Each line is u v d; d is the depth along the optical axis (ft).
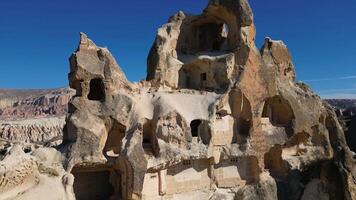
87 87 100.89
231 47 127.13
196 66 127.85
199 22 138.51
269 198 113.09
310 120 127.24
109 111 100.78
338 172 112.98
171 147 101.14
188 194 105.81
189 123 105.19
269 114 128.26
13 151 78.02
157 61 123.34
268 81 119.55
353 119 229.86
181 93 114.93
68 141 100.78
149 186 99.25
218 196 109.09
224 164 112.57
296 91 128.26
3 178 72.18
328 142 132.36
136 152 95.30
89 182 108.47
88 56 102.73
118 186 103.14
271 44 129.18
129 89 107.55
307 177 119.44
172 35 129.90
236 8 122.01
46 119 512.63
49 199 79.66
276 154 124.16
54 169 89.30
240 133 115.96
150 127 105.60
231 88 114.83
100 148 99.25
